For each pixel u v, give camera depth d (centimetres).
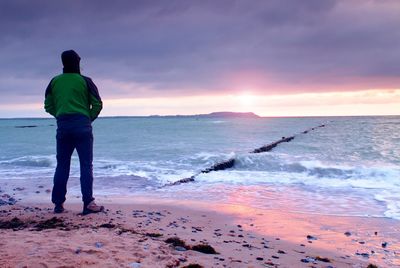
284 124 8181
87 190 653
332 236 648
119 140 3525
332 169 1458
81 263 375
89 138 646
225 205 903
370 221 756
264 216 793
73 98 629
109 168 1597
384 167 1548
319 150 2452
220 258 455
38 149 2766
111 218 645
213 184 1237
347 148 2550
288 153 2258
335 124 7844
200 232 622
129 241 475
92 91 642
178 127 7075
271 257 492
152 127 7450
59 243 438
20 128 9806
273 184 1236
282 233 661
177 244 489
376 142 3005
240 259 462
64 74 639
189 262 417
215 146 2734
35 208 751
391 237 643
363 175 1373
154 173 1458
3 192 1029
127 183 1240
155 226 627
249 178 1355
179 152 2292
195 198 998
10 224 577
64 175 655
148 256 418
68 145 648
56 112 646
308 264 475
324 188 1157
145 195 1038
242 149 2491
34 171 1531
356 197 1011
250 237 619
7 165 1759
